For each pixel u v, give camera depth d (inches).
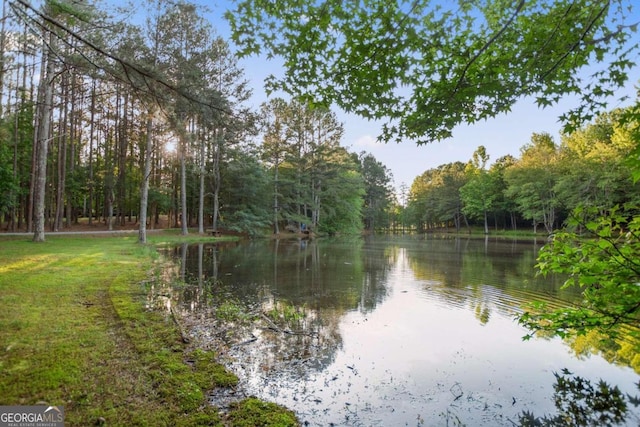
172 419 122.9
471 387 164.4
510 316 279.9
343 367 183.0
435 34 116.3
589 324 128.3
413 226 2891.2
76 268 374.3
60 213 882.8
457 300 331.9
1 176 693.9
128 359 163.5
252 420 128.5
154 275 390.9
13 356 153.9
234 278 428.5
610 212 111.9
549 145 1320.1
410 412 142.7
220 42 616.1
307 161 1398.9
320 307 302.7
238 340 213.5
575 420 138.6
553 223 1411.2
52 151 957.8
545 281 426.0
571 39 110.6
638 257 106.8
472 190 1802.4
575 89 121.9
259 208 1245.7
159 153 1036.5
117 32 210.8
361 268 531.2
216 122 210.2
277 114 1315.2
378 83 130.0
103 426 113.9
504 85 120.9
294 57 133.2
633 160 103.4
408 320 268.5
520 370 183.2
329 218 1593.3
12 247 508.1
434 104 131.4
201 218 1096.2
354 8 117.7
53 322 198.4
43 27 155.7
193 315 259.0
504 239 1299.2
